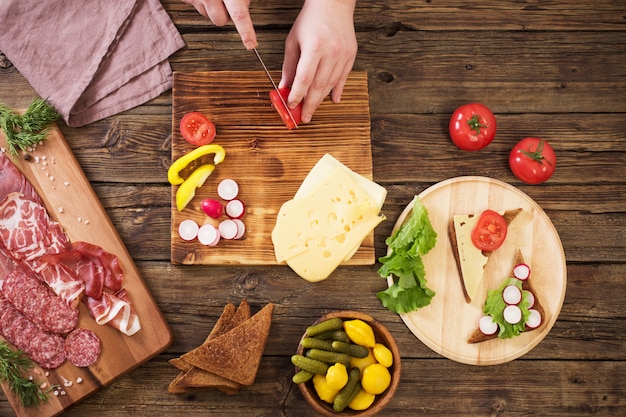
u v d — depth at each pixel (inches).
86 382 44.9
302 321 46.3
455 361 46.4
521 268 45.9
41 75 47.0
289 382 45.9
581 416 46.4
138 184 47.4
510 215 46.7
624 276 47.5
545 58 49.1
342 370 41.9
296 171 46.5
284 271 46.6
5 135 46.0
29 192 46.0
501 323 45.5
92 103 47.4
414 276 45.3
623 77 48.9
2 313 44.8
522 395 46.4
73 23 47.3
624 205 48.1
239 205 45.8
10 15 46.8
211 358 43.4
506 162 48.1
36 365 44.8
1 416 45.4
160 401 45.9
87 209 46.1
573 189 48.1
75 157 46.7
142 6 47.9
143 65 47.8
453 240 46.3
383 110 48.4
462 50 48.9
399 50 48.8
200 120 45.6
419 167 47.9
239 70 48.3
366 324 43.3
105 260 45.5
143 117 47.9
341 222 44.9
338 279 46.6
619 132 48.5
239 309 45.0
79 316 45.3
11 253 45.4
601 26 49.3
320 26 42.8
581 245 47.7
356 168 46.7
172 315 46.3
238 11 39.8
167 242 46.9
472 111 46.0
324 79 43.6
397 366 42.9
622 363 46.8
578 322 47.1
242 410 45.8
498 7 49.3
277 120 46.8
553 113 48.6
